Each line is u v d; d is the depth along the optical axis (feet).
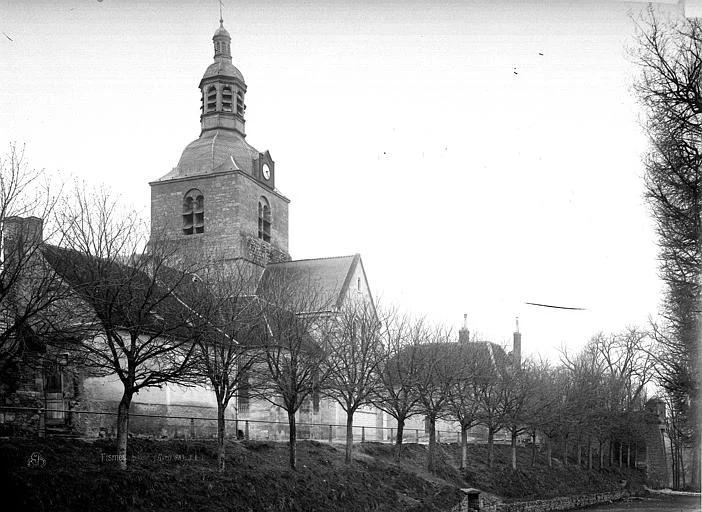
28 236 76.79
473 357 157.99
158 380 86.28
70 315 78.89
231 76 215.10
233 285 113.29
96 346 95.81
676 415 117.60
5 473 69.77
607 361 247.50
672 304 86.28
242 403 145.89
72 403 96.53
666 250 83.41
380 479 122.21
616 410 225.97
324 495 101.14
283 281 150.92
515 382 166.91
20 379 87.10
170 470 86.38
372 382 130.72
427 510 117.08
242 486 89.76
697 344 83.41
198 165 206.90
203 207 204.64
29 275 78.64
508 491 154.51
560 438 211.61
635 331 243.40
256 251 203.51
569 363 232.32
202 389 122.83
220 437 93.20
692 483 238.68
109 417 101.71
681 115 73.67
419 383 139.33
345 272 192.85
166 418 110.83
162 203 208.13
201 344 93.40
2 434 83.56
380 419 191.21
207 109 215.92
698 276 80.23
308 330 127.95
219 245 200.64
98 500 72.59
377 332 141.49
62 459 77.66
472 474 152.76
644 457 261.44
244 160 209.36
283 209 226.79
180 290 96.27
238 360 101.55
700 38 71.82
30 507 67.46
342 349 127.34
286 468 105.29
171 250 98.68
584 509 169.99
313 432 162.30
